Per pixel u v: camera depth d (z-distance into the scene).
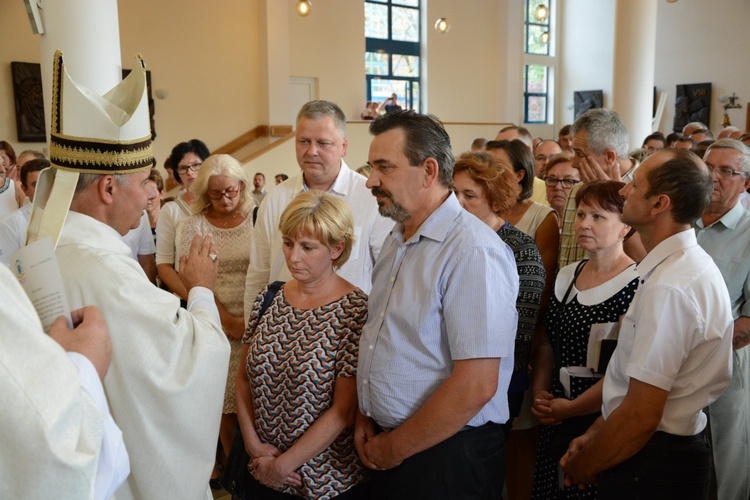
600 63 14.86
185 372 1.31
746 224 2.25
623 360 1.58
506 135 4.29
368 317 1.63
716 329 1.46
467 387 1.39
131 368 1.28
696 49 13.42
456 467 1.46
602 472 1.59
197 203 2.78
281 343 1.74
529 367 2.27
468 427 1.51
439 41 13.28
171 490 1.32
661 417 1.48
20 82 8.30
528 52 15.12
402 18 13.04
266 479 1.70
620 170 2.67
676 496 1.53
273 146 9.59
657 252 1.56
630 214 1.60
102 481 0.98
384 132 1.52
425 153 1.49
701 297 1.46
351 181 2.35
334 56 11.84
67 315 1.09
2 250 2.93
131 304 1.28
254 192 8.45
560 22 15.41
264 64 10.34
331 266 1.80
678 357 1.46
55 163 1.33
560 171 2.96
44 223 1.29
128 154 1.36
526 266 1.99
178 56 9.73
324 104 2.27
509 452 2.40
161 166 9.73
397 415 1.50
